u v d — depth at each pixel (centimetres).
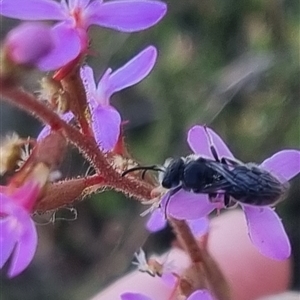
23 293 11
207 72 10
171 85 10
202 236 5
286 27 10
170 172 5
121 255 10
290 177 5
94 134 5
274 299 7
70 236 11
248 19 10
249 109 10
